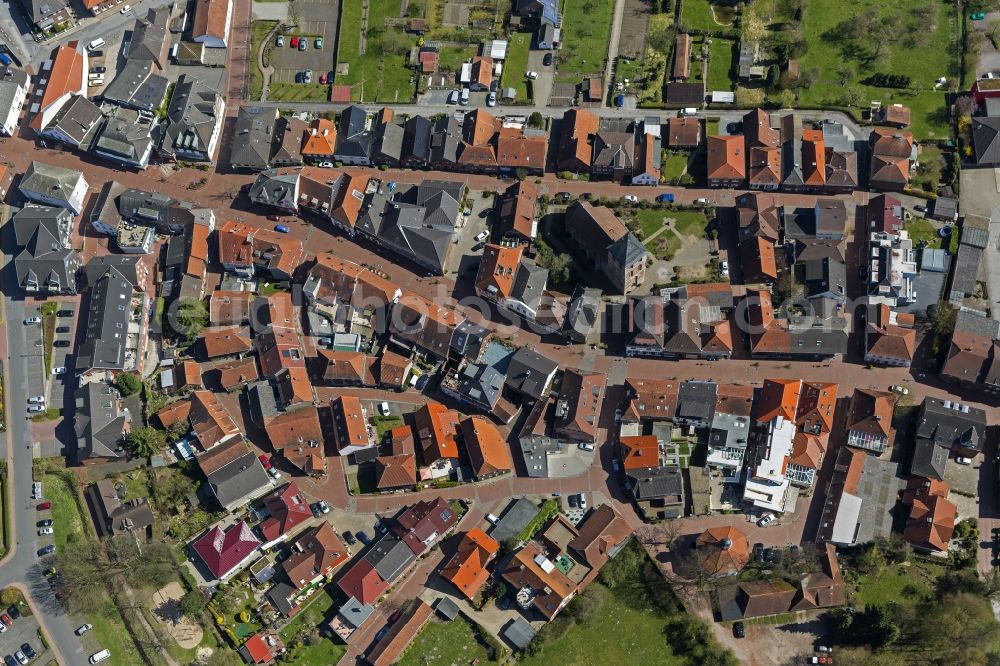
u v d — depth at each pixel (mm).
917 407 198625
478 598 187875
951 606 178625
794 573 185625
